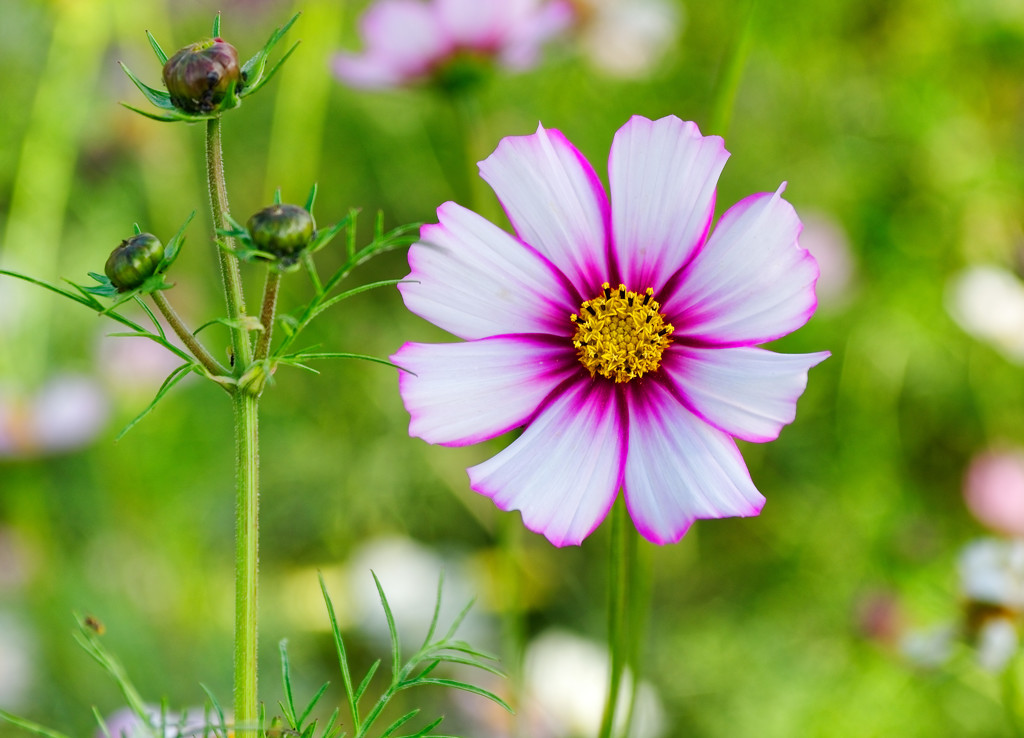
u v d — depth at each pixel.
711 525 0.96
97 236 1.08
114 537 0.96
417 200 1.08
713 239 0.49
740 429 0.48
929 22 1.08
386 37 0.71
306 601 0.92
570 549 0.93
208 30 1.19
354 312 1.03
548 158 0.49
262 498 0.99
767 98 1.12
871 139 1.10
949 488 0.97
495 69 0.71
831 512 0.95
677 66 1.11
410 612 0.88
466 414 0.48
